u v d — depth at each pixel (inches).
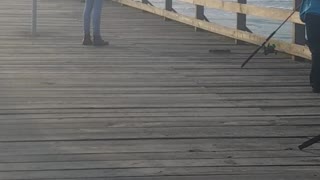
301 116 207.2
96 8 343.3
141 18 505.4
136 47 350.3
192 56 325.1
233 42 384.2
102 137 178.9
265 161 160.2
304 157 163.8
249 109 215.3
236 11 379.9
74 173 149.3
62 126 189.2
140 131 185.5
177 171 151.9
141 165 155.9
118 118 199.6
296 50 316.5
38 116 199.8
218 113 208.7
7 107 210.2
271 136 182.9
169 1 493.7
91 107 212.8
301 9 231.1
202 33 422.0
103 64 292.8
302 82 263.4
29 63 289.6
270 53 332.8
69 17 491.8
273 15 337.4
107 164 156.0
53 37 376.5
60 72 270.8
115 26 449.1
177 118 201.0
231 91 243.8
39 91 234.7
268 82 262.7
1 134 179.9
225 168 154.5
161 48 349.7
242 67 296.0
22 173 148.6
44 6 585.0
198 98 230.1
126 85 249.0
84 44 349.1
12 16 486.6
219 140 178.2
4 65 283.4
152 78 264.1
